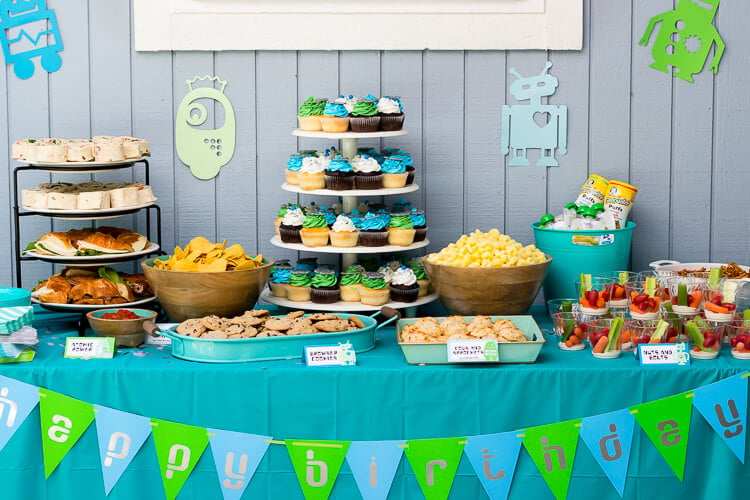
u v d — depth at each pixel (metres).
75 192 3.33
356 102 3.29
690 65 3.64
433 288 3.44
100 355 2.92
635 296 3.02
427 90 3.64
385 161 3.30
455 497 2.85
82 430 2.84
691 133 3.68
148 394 2.84
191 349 2.90
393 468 2.81
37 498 2.89
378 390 2.83
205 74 3.64
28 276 3.73
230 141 3.67
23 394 2.83
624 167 3.69
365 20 3.59
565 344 3.03
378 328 3.22
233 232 3.71
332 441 2.82
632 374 2.83
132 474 2.86
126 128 3.67
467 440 2.80
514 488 2.84
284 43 3.60
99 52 3.63
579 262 3.39
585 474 2.84
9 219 3.70
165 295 3.14
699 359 2.92
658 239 3.73
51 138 3.65
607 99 3.66
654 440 2.83
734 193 3.71
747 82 3.65
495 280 3.12
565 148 3.68
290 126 3.66
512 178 3.69
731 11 3.63
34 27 3.62
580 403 2.84
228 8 3.59
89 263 3.29
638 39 3.64
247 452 2.83
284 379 2.83
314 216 3.29
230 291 3.12
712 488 2.87
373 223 3.28
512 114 3.66
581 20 3.60
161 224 3.71
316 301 3.30
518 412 2.84
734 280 3.24
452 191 3.69
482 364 2.88
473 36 3.61
